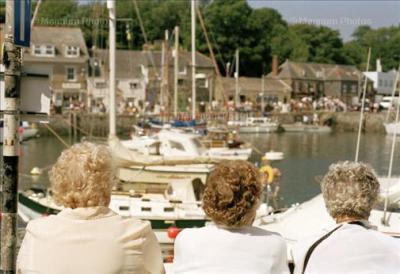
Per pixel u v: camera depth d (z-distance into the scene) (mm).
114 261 3455
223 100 79188
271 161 36719
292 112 78062
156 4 107250
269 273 3541
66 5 77938
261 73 105062
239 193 3553
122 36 91875
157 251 3674
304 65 96375
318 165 36781
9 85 4719
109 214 3615
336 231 3590
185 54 80312
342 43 101875
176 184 15156
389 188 7551
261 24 104125
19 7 4672
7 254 4785
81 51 73438
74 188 3564
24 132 52250
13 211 4785
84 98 72188
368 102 83500
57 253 3451
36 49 71688
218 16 100750
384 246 3510
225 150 32094
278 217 9508
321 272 3518
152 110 68000
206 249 3568
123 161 16828
